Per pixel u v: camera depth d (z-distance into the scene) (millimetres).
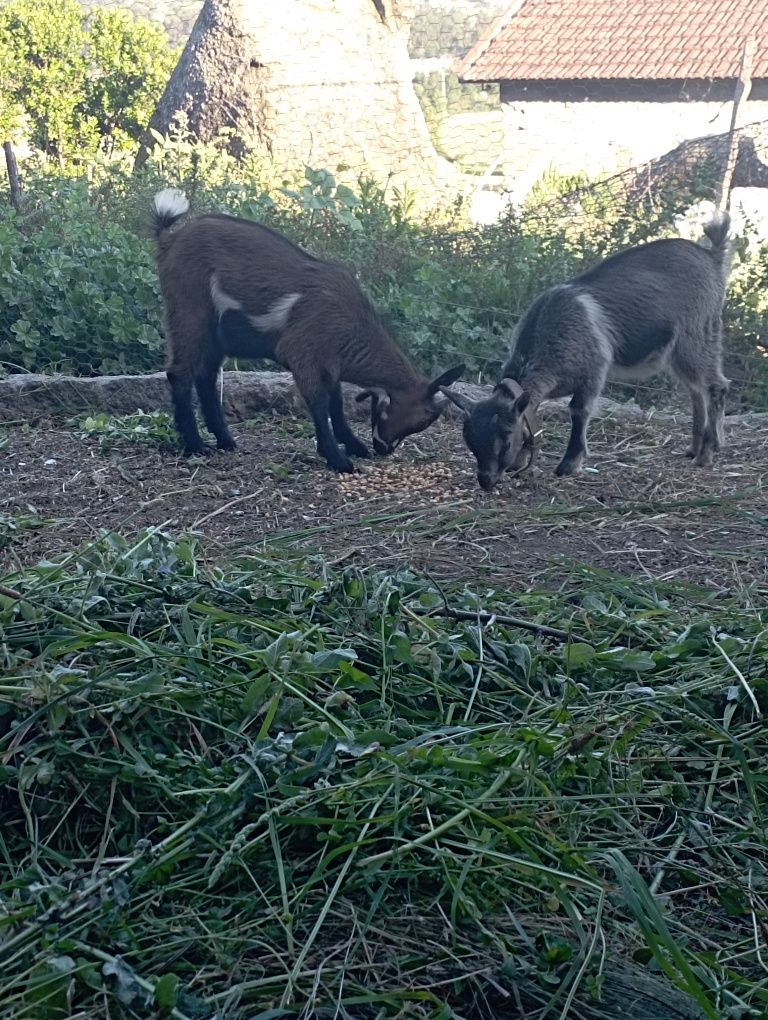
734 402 2467
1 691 904
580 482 1784
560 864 808
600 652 1075
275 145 4348
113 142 4953
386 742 894
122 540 1191
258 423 2107
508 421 1698
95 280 2422
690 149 3268
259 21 4320
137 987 682
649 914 749
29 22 4957
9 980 688
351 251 2723
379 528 1538
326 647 1031
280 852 792
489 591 1290
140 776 844
